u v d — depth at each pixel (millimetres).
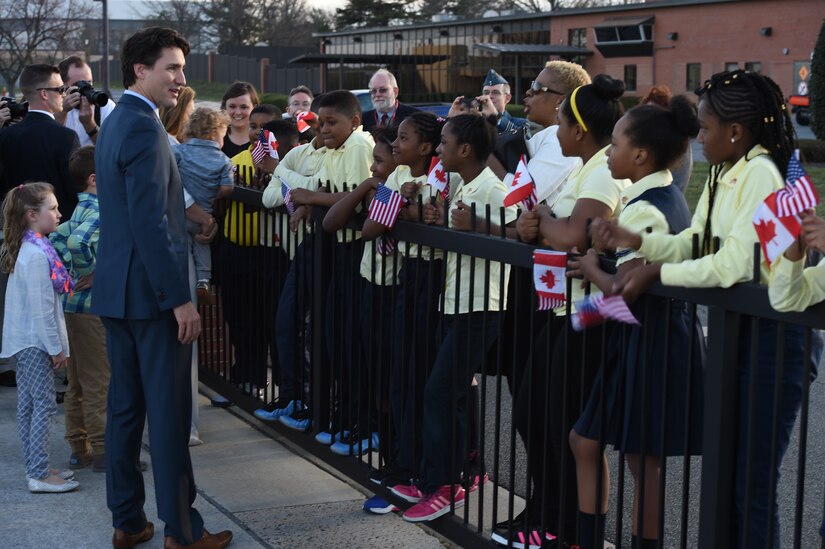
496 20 48125
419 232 3787
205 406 6035
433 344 4031
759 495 2725
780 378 2514
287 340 4855
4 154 6051
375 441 4578
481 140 3824
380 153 4281
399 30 53594
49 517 4277
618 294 2777
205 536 3869
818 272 2338
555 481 3561
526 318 3752
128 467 3898
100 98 5871
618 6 43688
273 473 4840
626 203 3109
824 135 26922
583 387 3084
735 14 40094
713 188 2844
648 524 3125
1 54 38750
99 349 4750
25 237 4438
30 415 4527
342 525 4172
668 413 2891
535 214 3246
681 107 3035
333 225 4211
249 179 5520
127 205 3656
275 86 61406
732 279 2527
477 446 4457
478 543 3654
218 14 80875
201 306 5949
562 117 3545
